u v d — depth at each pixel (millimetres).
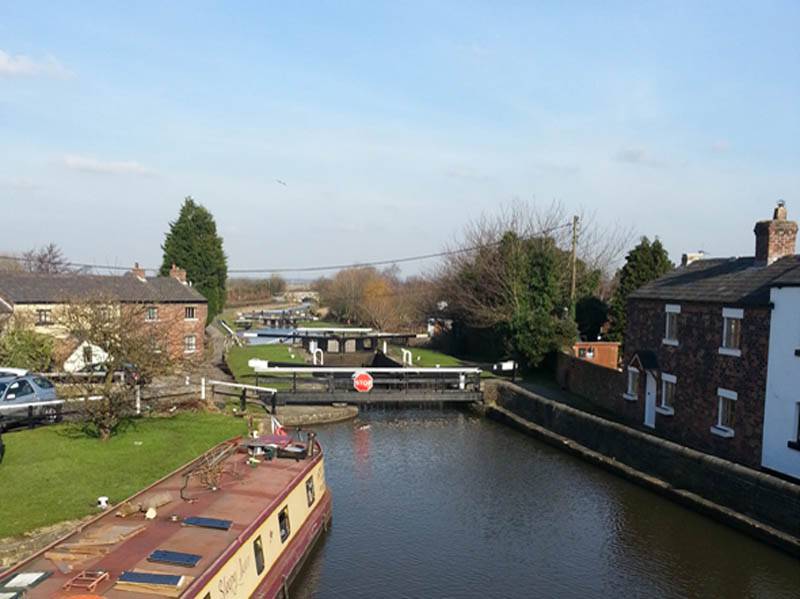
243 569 10867
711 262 25891
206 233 62438
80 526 11078
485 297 45812
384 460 23594
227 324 71312
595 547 15914
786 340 18062
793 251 21766
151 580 8984
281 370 32031
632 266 38969
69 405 22516
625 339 27719
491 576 14375
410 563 14961
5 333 30391
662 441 20344
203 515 11930
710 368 21609
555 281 41906
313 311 93875
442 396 33000
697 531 16531
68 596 8492
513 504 18891
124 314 20719
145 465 18109
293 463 15766
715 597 13438
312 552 15320
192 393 28688
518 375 37812
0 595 8359
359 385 32094
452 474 21859
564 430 26078
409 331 69000
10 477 16297
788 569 14320
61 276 41938
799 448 17500
